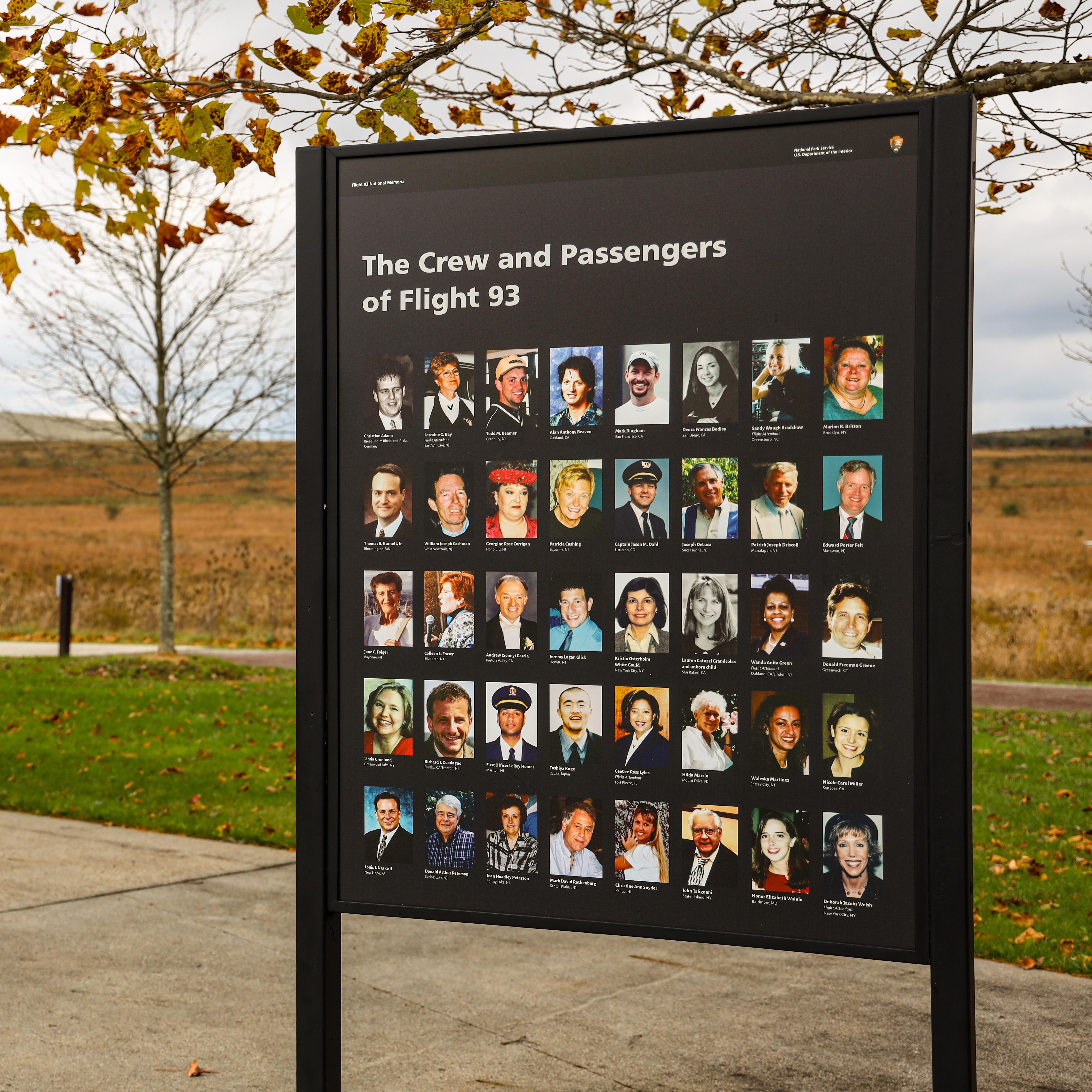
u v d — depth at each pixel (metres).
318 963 3.12
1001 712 11.91
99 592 22.83
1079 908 5.66
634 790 2.93
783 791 2.81
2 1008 4.29
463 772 3.05
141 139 4.35
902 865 2.73
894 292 2.73
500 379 3.01
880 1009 4.45
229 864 6.45
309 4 3.99
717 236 2.85
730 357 2.84
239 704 11.59
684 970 4.93
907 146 2.71
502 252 3.00
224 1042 3.99
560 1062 3.90
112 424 16.59
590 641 2.95
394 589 3.09
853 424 2.76
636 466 2.92
